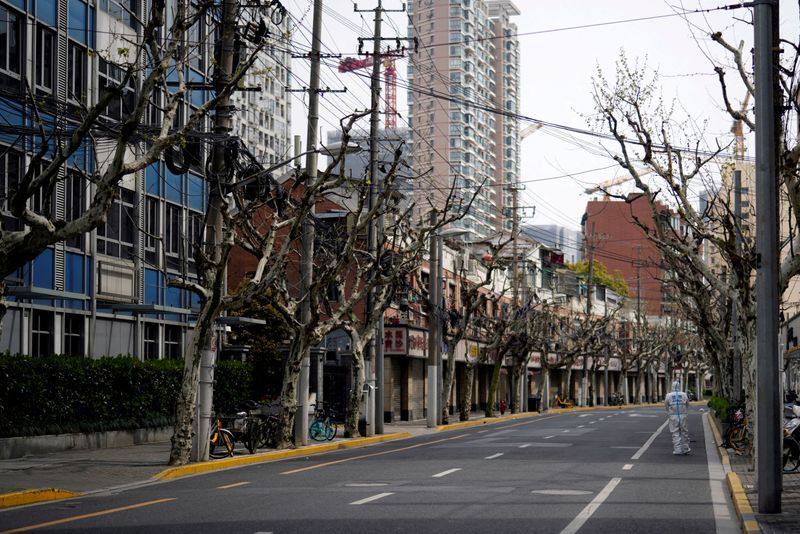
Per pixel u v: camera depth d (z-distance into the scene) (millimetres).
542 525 12797
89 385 28406
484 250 84625
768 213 13883
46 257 28359
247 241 27969
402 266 37719
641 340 106500
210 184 23938
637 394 131500
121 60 31922
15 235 15648
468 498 16062
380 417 39781
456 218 37594
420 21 160500
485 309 74312
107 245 31516
